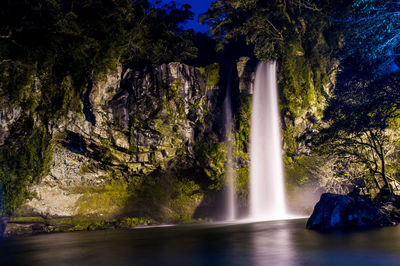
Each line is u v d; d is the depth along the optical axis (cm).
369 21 2853
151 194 3691
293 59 3712
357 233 1401
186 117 3484
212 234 1961
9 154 3031
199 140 3591
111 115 3183
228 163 3656
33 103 3047
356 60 3734
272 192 3738
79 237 2245
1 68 2864
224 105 3738
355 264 870
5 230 2742
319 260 937
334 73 3969
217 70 3803
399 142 3081
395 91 2620
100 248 1553
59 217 3206
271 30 4081
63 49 3169
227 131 3675
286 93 3625
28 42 3080
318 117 3688
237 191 3706
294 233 1580
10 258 1436
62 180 3291
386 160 3136
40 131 3148
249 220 3269
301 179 3662
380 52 3039
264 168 3747
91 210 3369
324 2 4162
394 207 1956
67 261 1215
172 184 3762
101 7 3372
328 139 2619
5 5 2972
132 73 3338
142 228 2852
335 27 4028
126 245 1617
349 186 3503
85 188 3406
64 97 3156
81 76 3159
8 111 2897
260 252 1140
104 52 3259
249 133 3684
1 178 2981
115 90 3294
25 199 3098
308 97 3647
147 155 3412
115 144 3238
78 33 3173
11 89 2916
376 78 3086
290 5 4297
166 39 4541
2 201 2959
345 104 2753
